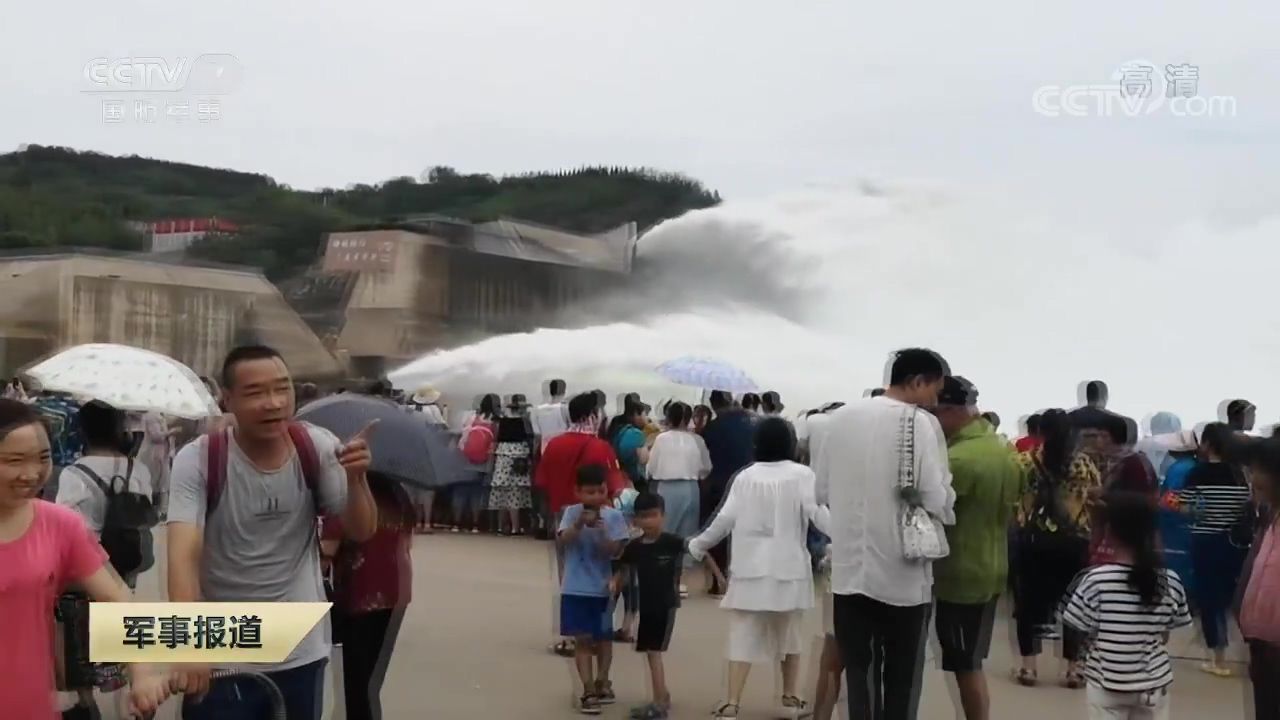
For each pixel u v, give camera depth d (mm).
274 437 3957
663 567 7273
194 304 37344
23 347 34188
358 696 5770
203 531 3922
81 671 4996
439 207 81750
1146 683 5184
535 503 14883
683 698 7707
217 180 71688
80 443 9391
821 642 7578
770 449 7156
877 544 5844
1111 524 5348
